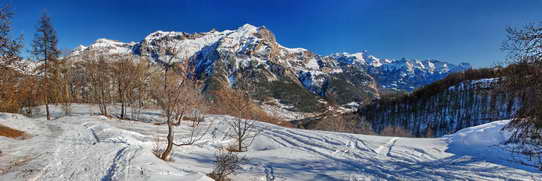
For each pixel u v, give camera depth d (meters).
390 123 69.50
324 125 43.16
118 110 35.12
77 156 9.61
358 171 11.56
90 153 10.15
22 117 20.94
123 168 7.92
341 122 43.66
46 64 22.03
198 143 18.45
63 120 22.88
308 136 21.33
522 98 9.16
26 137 13.34
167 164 9.57
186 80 15.56
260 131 25.05
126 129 20.55
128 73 28.47
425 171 11.20
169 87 12.42
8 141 11.79
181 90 13.64
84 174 7.43
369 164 12.88
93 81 30.50
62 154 9.90
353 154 15.34
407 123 67.62
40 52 21.47
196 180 7.16
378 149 16.48
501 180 9.30
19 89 21.58
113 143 13.00
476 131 17.25
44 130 16.28
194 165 11.40
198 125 27.28
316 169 11.94
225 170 9.69
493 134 15.43
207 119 32.16
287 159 14.06
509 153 12.38
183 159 12.75
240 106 19.89
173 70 14.76
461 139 17.02
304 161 13.59
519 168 10.54
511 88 9.49
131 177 7.06
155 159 9.88
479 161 12.07
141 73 28.80
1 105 20.95
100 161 8.88
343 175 10.92
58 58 23.78
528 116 9.42
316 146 18.09
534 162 10.83
